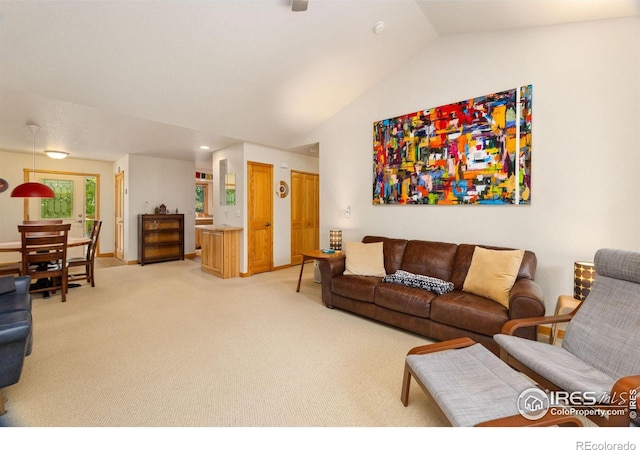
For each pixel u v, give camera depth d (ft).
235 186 17.39
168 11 7.77
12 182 19.19
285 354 7.84
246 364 7.30
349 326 9.80
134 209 20.54
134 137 15.43
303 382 6.55
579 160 8.45
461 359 5.34
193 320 10.19
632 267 5.38
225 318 10.41
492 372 4.93
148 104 11.34
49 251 12.96
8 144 16.81
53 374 6.73
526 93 9.18
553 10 8.03
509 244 9.64
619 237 7.97
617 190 7.97
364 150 13.48
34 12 7.13
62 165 21.22
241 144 16.87
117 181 22.75
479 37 10.17
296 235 20.35
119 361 7.37
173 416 5.41
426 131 11.38
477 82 10.21
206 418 5.37
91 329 9.32
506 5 8.27
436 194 11.15
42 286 13.34
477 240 10.28
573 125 8.52
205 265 18.12
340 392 6.20
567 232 8.66
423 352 5.70
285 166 19.16
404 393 5.72
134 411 5.53
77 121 12.62
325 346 8.32
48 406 5.62
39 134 14.65
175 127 13.67
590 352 5.30
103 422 5.23
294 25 9.01
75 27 7.67
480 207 10.21
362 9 9.02
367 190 13.42
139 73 9.64
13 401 5.75
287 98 12.73
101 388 6.23
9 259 18.97
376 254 11.47
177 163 22.81
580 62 8.41
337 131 14.55
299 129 15.62
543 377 4.75
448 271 9.98
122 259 21.90
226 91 11.47
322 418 5.41
